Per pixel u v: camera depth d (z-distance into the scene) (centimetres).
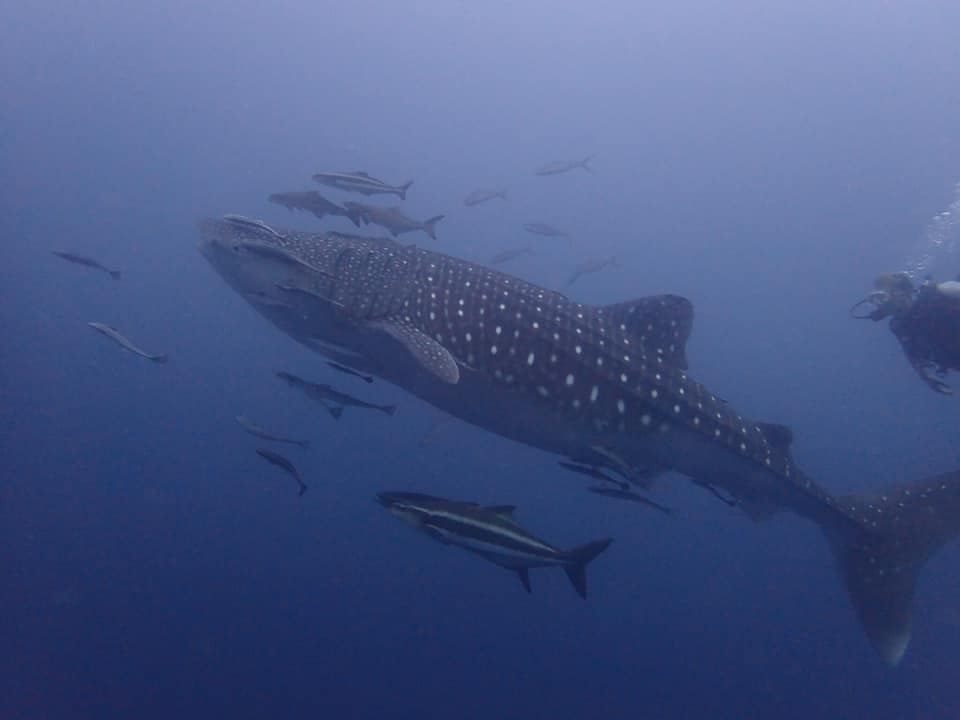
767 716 865
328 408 564
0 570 962
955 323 610
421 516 413
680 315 589
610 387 566
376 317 559
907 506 616
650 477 600
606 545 411
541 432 589
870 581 602
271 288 583
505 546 414
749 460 579
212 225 609
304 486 526
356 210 664
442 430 647
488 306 561
